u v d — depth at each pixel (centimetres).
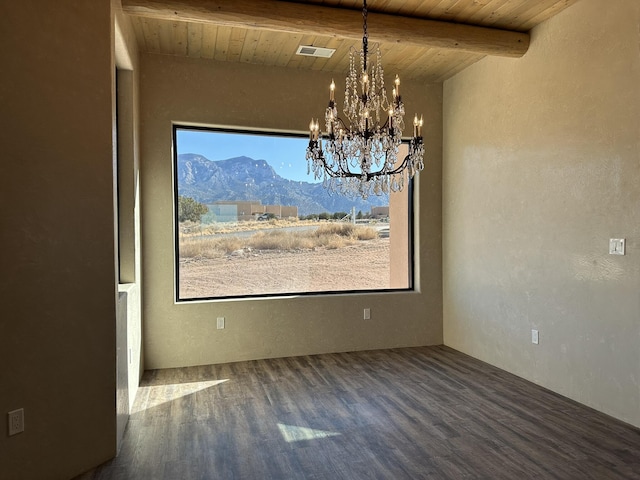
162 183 424
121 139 360
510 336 407
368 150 253
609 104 307
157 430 293
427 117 501
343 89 472
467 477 235
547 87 360
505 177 409
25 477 222
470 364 435
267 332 456
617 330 304
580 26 329
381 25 347
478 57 433
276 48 409
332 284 491
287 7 329
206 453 262
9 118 217
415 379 392
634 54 289
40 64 227
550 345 362
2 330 214
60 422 235
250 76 446
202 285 450
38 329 227
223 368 425
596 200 318
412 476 236
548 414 315
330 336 476
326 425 300
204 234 450
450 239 497
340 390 365
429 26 355
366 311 488
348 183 265
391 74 478
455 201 486
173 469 245
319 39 389
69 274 238
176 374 408
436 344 512
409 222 512
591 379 325
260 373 409
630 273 295
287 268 476
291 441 277
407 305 502
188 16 317
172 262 428
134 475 239
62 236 235
